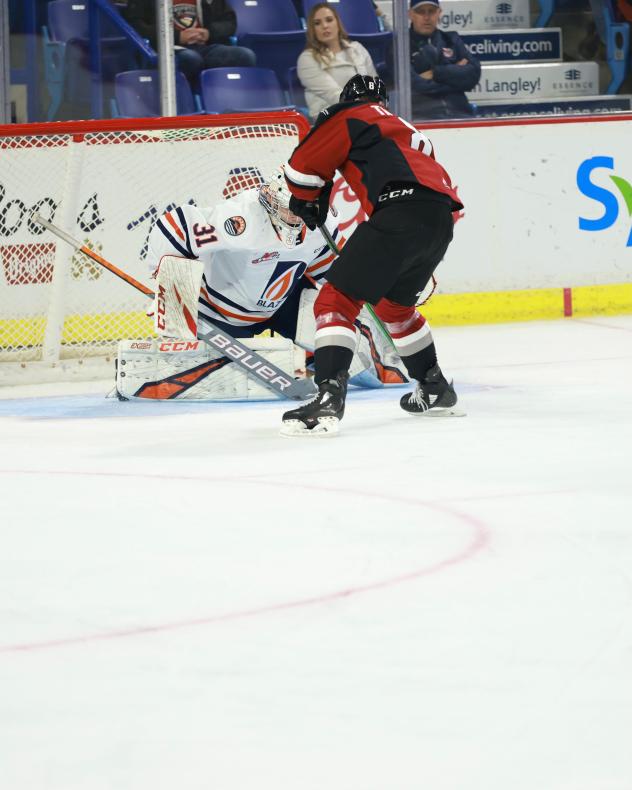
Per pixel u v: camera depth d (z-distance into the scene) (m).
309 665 5.73
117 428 13.84
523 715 5.10
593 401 14.80
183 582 7.18
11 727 5.11
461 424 13.34
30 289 20.03
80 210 20.19
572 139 25.84
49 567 7.62
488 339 22.81
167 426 13.89
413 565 7.43
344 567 7.41
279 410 15.09
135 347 16.28
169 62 25.70
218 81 26.92
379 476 10.37
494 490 9.64
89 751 4.86
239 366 15.80
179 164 20.22
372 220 12.85
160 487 10.15
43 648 6.05
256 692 5.42
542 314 26.12
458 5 29.81
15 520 9.04
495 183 25.64
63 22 25.08
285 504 9.30
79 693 5.45
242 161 20.00
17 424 14.45
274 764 4.71
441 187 13.01
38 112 25.23
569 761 4.68
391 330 13.85
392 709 5.20
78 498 9.80
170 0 25.55
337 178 23.06
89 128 18.58
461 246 25.66
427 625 6.27
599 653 5.79
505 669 5.62
